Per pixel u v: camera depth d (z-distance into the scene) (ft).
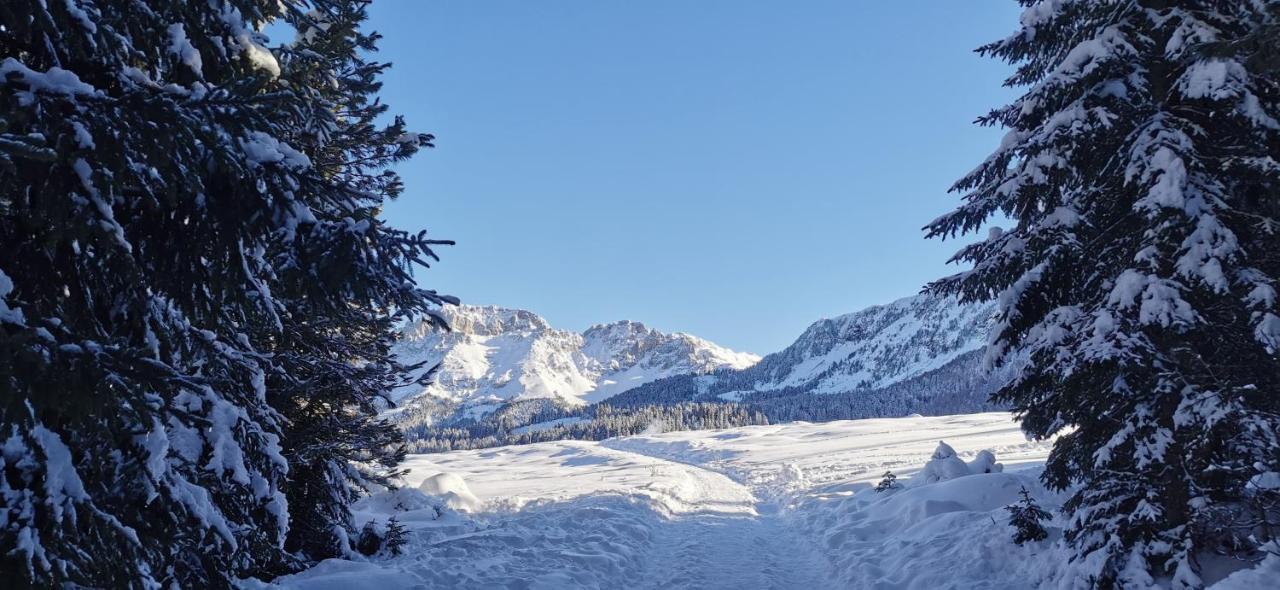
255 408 20.83
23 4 12.32
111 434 13.38
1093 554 26.84
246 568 22.16
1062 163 29.27
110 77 14.32
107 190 12.85
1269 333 23.32
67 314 15.29
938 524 42.09
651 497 70.54
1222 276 24.30
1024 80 36.42
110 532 14.20
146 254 16.42
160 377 12.79
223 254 16.34
